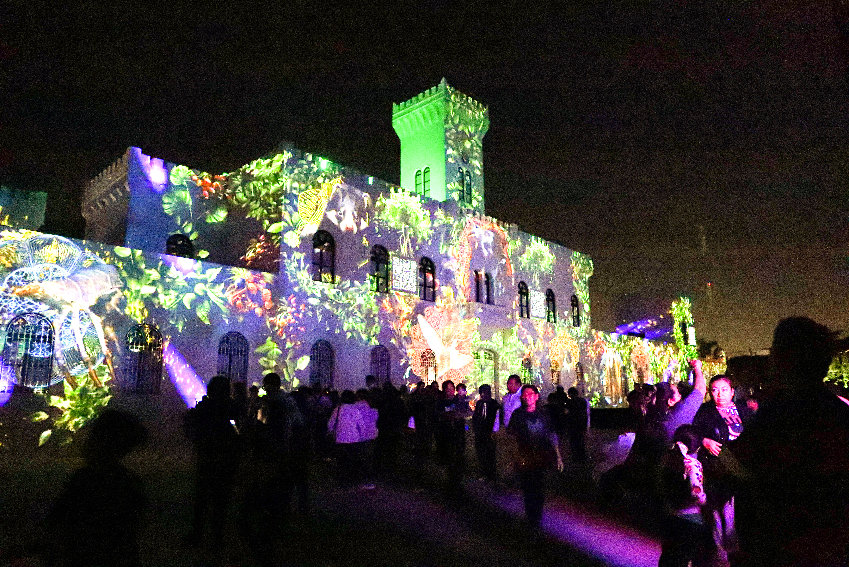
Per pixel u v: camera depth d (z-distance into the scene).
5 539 7.66
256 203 22.98
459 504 10.68
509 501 10.94
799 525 2.86
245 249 23.02
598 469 14.63
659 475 5.80
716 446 5.29
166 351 18.27
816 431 2.94
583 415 15.56
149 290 18.27
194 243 23.33
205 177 23.94
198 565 7.09
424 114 32.88
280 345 20.89
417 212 27.39
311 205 22.89
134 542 3.75
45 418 15.95
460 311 28.22
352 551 7.73
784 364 3.14
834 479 2.86
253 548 6.86
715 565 5.19
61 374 16.38
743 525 3.08
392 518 9.58
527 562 7.29
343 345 23.00
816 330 3.11
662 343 47.47
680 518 5.41
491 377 29.86
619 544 8.09
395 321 25.23
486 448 12.80
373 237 25.17
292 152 22.52
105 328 17.28
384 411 14.12
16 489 11.20
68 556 3.53
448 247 28.64
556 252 36.41
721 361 50.53
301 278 22.03
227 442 7.57
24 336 16.08
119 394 17.20
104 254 17.64
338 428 12.03
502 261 32.03
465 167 32.84
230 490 7.54
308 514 9.54
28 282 16.30
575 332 36.66
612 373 39.78
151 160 22.81
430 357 26.39
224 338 19.84
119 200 22.70
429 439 16.31
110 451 3.79
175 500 10.77
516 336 31.50
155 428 17.56
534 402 8.42
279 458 7.23
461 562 7.28
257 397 11.93
